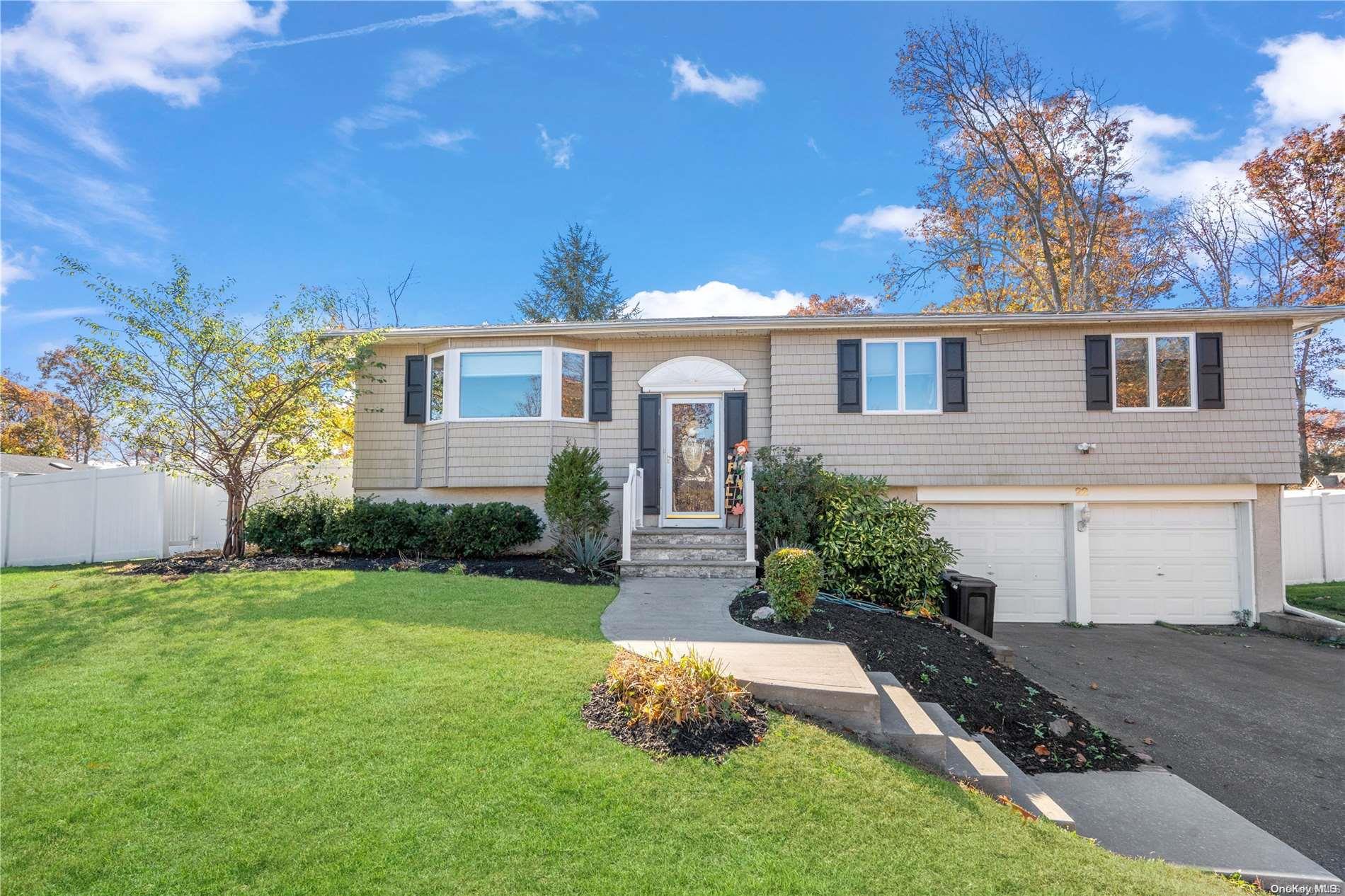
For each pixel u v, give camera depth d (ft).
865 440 36.70
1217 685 25.18
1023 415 36.17
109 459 61.16
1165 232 67.72
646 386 38.63
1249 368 35.42
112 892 8.68
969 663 22.89
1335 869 13.12
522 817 10.44
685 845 10.00
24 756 12.12
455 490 38.27
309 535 34.78
